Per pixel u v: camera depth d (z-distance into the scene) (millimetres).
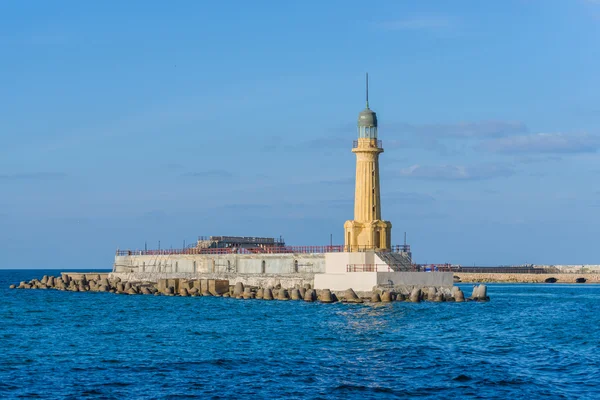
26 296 153625
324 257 123000
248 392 54938
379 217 123062
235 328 87312
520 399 53250
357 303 111812
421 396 53938
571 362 65188
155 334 83312
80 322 97000
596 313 107812
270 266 130875
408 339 77062
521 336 79938
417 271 116750
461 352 69750
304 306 110375
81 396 53844
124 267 166250
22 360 66812
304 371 61531
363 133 123062
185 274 148500
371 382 57719
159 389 55781
